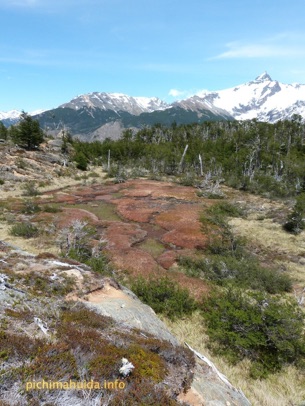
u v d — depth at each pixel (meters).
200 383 7.66
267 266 28.42
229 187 75.56
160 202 55.25
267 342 13.87
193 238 35.50
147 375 6.45
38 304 8.62
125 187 70.25
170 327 15.80
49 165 80.62
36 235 32.22
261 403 10.23
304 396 11.13
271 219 44.84
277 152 89.94
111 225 40.25
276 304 14.30
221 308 15.20
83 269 13.76
